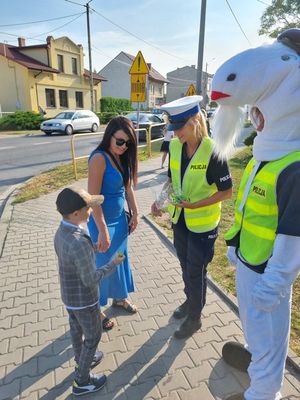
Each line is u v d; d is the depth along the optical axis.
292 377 2.41
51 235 5.20
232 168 9.73
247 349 2.39
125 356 2.66
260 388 1.88
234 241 1.94
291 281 1.58
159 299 3.41
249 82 1.47
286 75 1.45
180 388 2.36
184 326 2.82
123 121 2.58
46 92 31.59
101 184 2.62
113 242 2.79
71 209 1.96
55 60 31.91
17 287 3.68
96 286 2.17
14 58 29.34
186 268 2.80
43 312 3.22
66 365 2.59
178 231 2.76
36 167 10.87
